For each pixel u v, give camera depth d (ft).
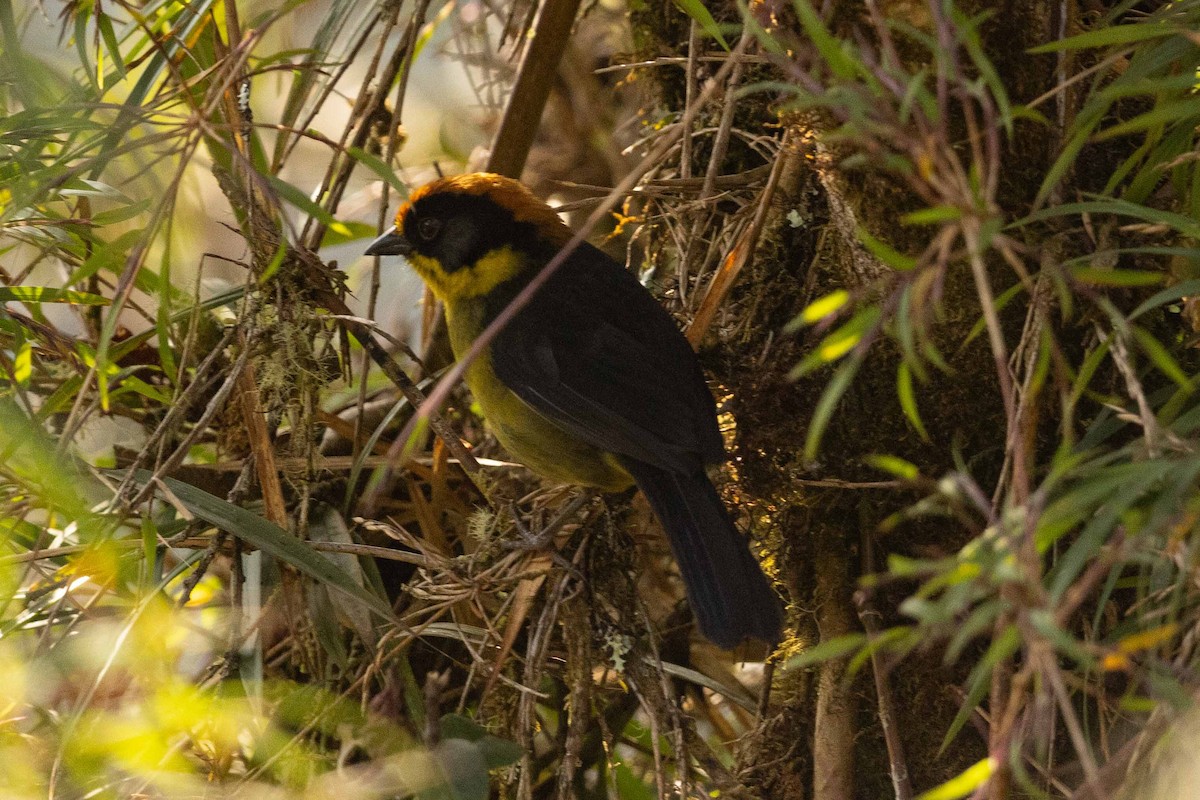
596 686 24.03
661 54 27.20
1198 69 18.44
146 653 20.16
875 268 20.51
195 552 23.57
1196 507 13.15
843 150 19.67
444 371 26.53
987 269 19.36
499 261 26.13
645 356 23.75
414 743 17.84
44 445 20.45
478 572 23.94
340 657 22.45
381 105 24.97
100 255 20.83
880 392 21.40
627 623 23.27
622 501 24.49
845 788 21.26
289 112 25.04
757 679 27.81
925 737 20.95
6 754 18.52
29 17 24.21
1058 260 19.08
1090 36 16.42
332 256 34.01
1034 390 14.65
